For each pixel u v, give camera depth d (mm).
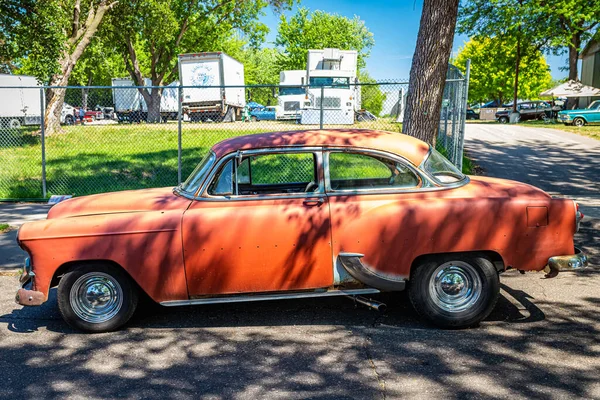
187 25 39250
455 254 4785
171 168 13797
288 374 4121
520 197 4824
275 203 4867
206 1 38875
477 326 4961
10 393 3914
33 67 20141
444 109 13469
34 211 10219
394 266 4773
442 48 8062
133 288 5039
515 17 37438
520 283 6172
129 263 4816
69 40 23281
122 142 17859
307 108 19562
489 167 14031
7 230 8844
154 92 37281
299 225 4770
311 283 4855
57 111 21109
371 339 4734
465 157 14648
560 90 37688
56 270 4852
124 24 30172
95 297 5020
